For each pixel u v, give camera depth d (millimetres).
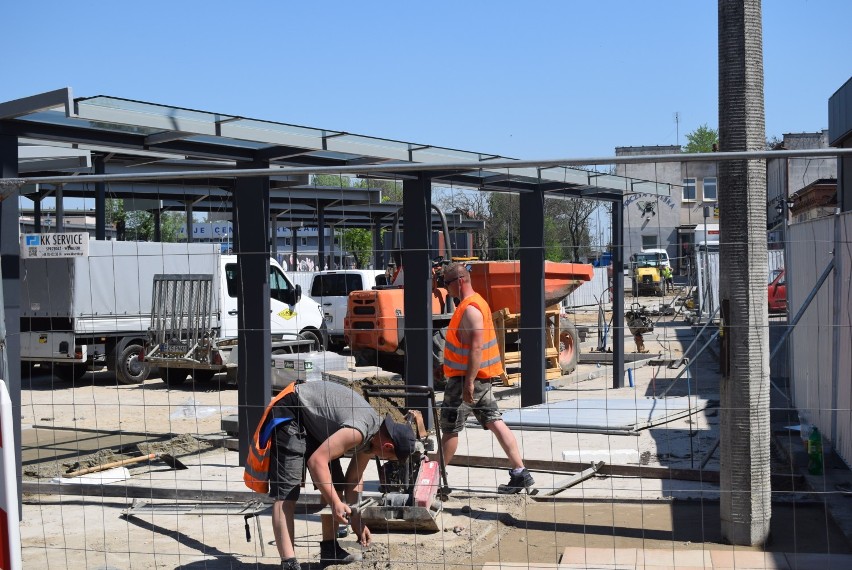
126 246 17188
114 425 12195
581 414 10773
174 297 15430
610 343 21844
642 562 5551
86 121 7855
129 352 17141
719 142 5758
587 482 7875
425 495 6621
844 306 8055
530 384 12555
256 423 8867
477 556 5875
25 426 12266
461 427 7531
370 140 9359
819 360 9125
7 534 3875
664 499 7113
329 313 23094
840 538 6066
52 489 7965
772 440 9156
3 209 7297
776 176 33281
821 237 9156
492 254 16062
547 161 5227
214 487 7992
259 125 8383
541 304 12422
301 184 14641
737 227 5684
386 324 15812
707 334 19047
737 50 5652
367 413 5621
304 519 7043
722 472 5973
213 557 6137
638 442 9406
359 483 5996
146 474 8742
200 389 16672
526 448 9180
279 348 16516
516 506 7066
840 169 17406
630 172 12969
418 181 10180
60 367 17984
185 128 7879
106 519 7246
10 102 7297
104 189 19141
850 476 7594
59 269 16797
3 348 5777
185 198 20141
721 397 5918
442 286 15062
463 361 7434
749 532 5855
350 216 25875
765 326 5812
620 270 14312
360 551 6082
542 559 5797
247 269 8883
